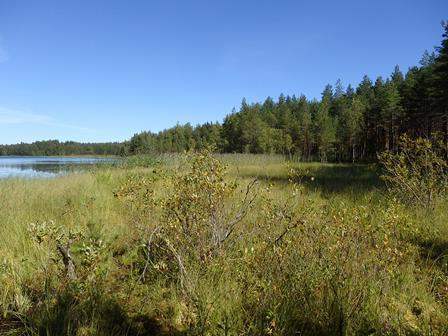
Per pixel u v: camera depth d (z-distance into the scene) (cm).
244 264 325
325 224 365
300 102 7944
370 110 5116
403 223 398
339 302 275
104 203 686
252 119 6094
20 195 734
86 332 257
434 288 348
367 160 5106
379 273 322
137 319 289
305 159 5388
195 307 282
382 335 257
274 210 390
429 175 738
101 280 320
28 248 411
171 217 404
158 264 344
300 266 315
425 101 3391
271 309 267
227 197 397
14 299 305
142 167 1656
